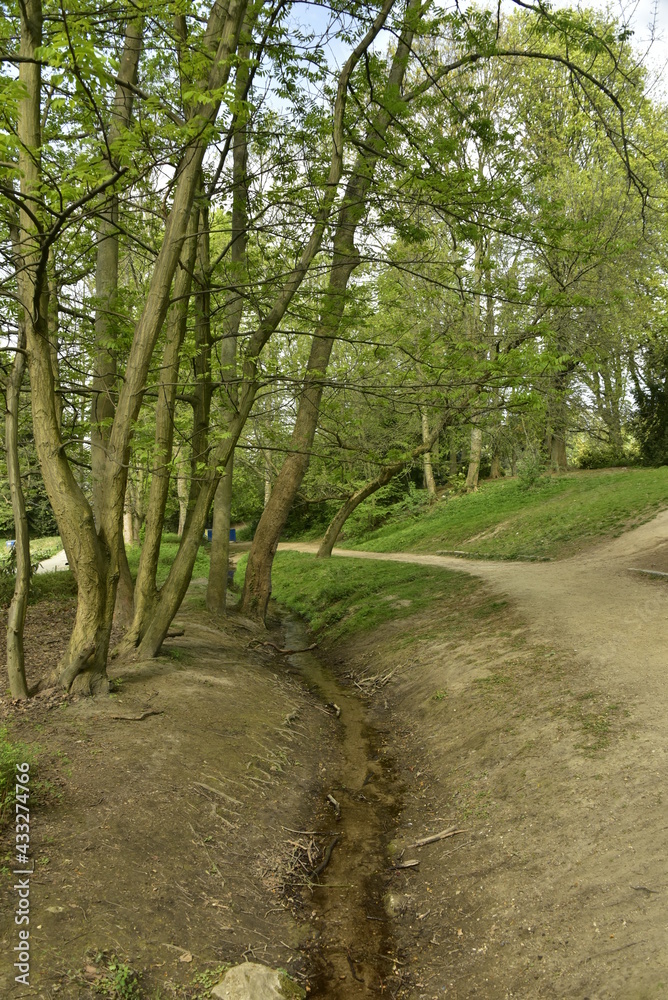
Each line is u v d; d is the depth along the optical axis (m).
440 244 14.73
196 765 6.21
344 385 8.88
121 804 5.18
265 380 10.38
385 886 5.34
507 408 8.44
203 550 31.12
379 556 24.06
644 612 9.50
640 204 18.31
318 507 39.53
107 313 8.81
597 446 31.36
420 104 10.32
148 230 10.50
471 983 4.19
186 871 4.78
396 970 4.45
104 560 7.26
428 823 6.15
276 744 7.45
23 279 6.75
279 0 8.77
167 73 9.18
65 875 4.20
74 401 10.26
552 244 9.19
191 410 13.96
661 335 24.94
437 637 10.91
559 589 12.06
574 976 3.90
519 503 25.28
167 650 9.41
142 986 3.65
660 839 4.59
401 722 8.75
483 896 4.89
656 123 19.33
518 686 7.92
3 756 5.00
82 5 6.16
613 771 5.59
